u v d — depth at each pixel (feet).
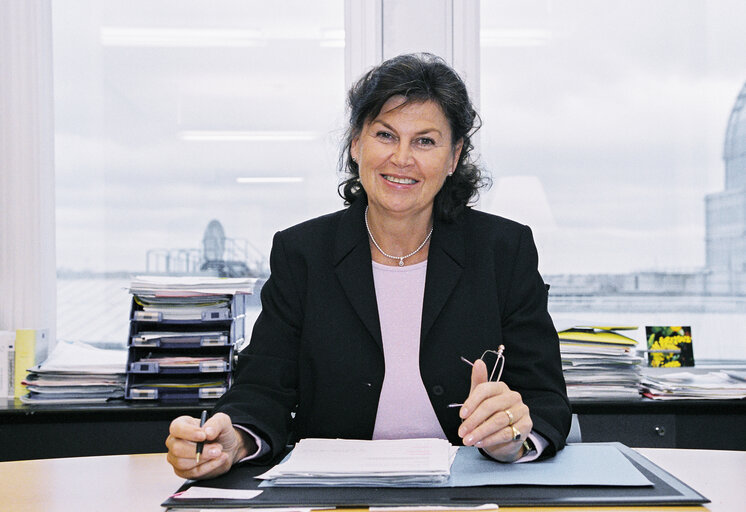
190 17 8.98
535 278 4.87
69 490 3.80
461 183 4.95
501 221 5.04
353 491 3.48
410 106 4.35
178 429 3.65
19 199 8.43
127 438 7.52
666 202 8.98
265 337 4.79
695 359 8.97
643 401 7.54
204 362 7.59
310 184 9.09
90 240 8.93
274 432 4.19
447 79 4.48
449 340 4.62
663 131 8.97
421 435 4.61
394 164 4.39
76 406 7.39
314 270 4.81
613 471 3.73
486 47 9.01
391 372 4.62
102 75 8.92
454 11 8.58
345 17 8.69
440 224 4.90
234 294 7.67
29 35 8.45
